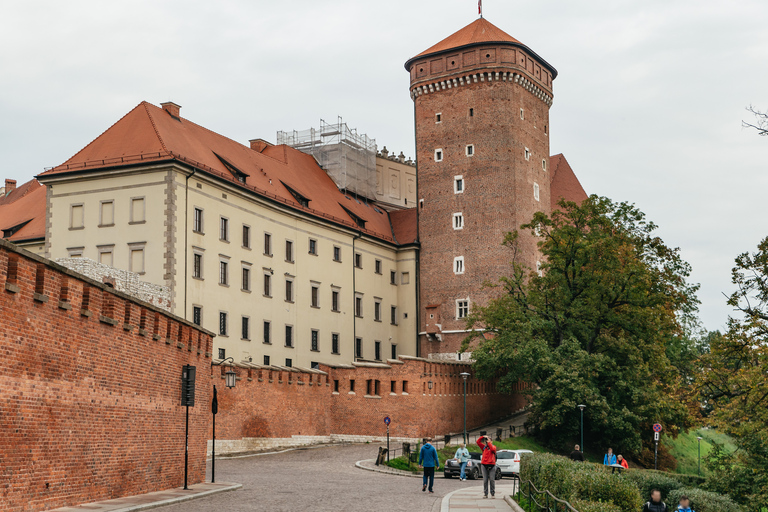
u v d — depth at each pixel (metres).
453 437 66.50
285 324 71.56
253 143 84.38
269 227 70.62
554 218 68.81
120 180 60.50
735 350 37.72
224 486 30.42
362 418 65.31
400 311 88.56
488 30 88.50
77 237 61.34
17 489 17.73
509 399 81.75
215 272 63.19
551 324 66.88
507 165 84.56
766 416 35.69
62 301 19.86
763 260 36.78
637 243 66.06
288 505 24.98
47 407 19.09
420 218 88.62
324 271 77.69
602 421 63.00
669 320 66.00
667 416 63.66
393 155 101.06
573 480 23.44
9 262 17.45
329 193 85.19
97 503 21.59
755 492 35.19
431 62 88.38
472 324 71.25
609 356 67.75
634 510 23.47
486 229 84.62
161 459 27.42
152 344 26.34
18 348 17.70
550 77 93.19
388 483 36.66
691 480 42.53
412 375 66.12
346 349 79.88
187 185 60.56
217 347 62.88
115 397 23.28
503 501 29.06
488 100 85.69
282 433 57.22
